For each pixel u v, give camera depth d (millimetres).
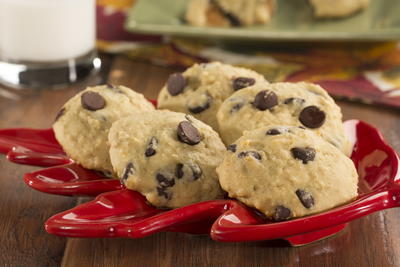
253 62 621
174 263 414
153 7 639
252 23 646
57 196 460
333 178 412
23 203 455
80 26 591
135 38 653
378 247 428
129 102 463
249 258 418
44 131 473
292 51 637
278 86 461
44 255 422
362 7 646
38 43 582
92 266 411
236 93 459
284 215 403
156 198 418
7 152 456
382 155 451
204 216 407
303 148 416
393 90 583
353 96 574
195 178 422
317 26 644
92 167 443
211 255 419
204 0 642
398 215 450
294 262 417
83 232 394
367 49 636
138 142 425
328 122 450
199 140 429
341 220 398
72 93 586
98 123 449
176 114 442
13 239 430
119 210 412
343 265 417
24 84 590
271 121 444
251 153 412
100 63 621
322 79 596
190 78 485
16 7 573
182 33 614
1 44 586
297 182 407
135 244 423
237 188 408
